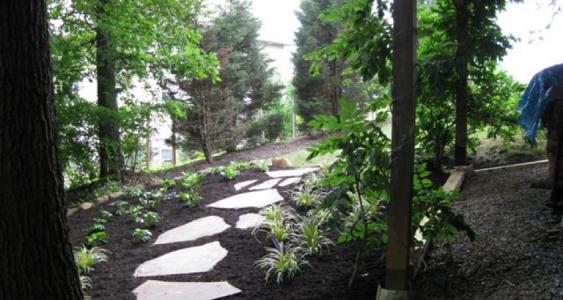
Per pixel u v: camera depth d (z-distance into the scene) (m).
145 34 6.98
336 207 2.71
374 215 3.11
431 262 2.88
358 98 10.43
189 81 8.89
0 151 2.01
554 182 3.22
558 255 2.53
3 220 2.03
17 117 2.04
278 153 9.28
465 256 2.79
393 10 2.39
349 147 2.62
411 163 2.37
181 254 3.99
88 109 6.63
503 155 5.58
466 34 4.22
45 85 2.15
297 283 3.10
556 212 3.14
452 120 5.11
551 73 3.66
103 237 4.47
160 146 12.09
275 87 10.77
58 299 2.18
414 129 2.34
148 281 3.46
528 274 2.42
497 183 4.34
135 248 4.32
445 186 4.33
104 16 6.71
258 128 10.57
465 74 4.13
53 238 2.18
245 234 4.27
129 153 7.50
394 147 2.38
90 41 7.21
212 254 3.90
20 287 2.07
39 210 2.12
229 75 9.53
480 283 2.47
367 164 2.65
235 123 10.10
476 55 3.80
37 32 2.10
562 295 2.13
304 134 11.21
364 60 2.91
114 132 7.14
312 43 10.52
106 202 6.18
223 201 5.61
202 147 9.20
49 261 2.15
